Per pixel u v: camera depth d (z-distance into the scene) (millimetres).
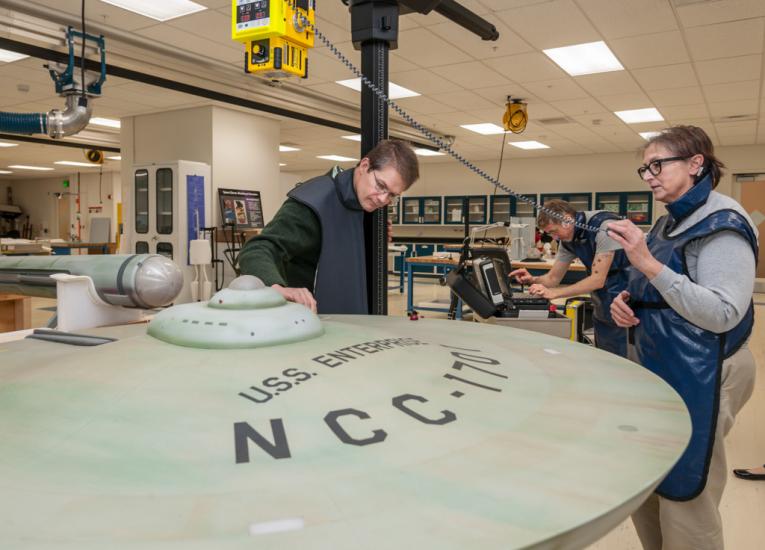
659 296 1369
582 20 4734
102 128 10445
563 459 542
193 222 7090
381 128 1828
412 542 405
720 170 1399
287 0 1381
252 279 917
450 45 5422
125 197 9023
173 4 4668
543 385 761
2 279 1452
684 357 1301
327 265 1627
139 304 1273
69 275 1281
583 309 4145
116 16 4887
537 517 440
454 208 13961
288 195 1646
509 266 3332
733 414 1433
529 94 7258
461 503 458
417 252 13820
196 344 793
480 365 815
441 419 614
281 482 482
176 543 396
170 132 8602
